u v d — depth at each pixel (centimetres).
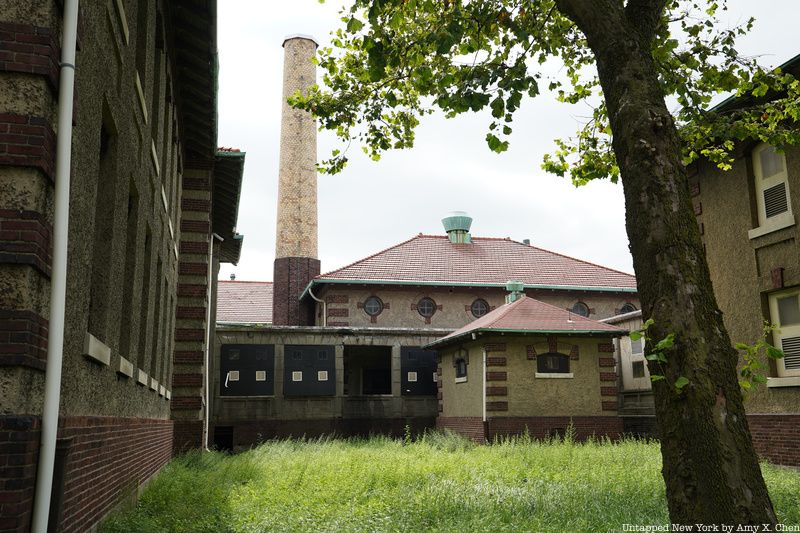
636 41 550
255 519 866
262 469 1473
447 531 780
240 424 2736
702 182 1806
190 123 1739
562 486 1091
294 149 4194
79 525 605
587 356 2441
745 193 1652
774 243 1563
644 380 2608
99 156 738
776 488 1037
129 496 896
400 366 2961
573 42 1052
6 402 441
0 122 470
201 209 1911
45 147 476
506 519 866
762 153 1623
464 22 890
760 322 1595
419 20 938
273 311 3975
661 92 542
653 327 478
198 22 1316
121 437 858
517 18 958
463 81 871
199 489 1123
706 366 455
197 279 1886
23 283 457
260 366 2800
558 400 2383
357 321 3506
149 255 1135
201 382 1855
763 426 1572
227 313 4059
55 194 494
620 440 2173
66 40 508
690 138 1096
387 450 1995
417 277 3609
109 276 754
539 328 2395
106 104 703
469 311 3656
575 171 1159
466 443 2219
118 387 838
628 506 910
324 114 1052
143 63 990
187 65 1473
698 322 466
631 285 3841
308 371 2847
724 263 1719
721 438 441
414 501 995
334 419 2841
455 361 2691
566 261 4041
